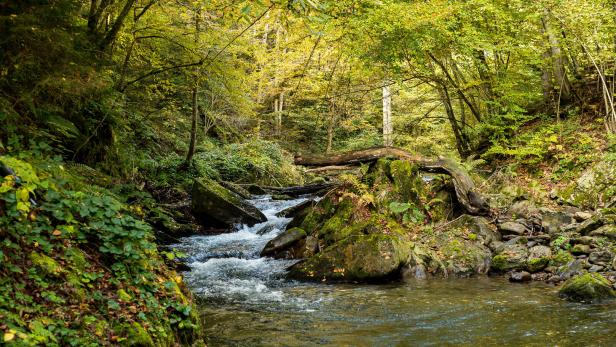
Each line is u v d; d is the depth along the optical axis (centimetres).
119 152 961
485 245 854
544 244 826
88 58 529
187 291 443
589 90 1254
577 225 833
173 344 362
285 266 835
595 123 1155
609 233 765
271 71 1653
